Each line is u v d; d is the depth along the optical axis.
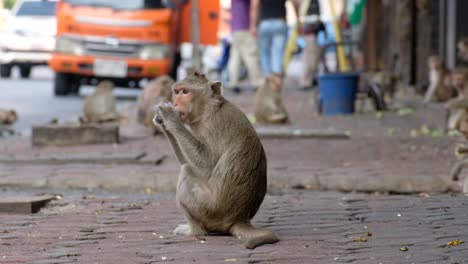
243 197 7.31
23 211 9.09
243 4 27.42
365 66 34.50
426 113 20.17
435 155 13.30
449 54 24.02
